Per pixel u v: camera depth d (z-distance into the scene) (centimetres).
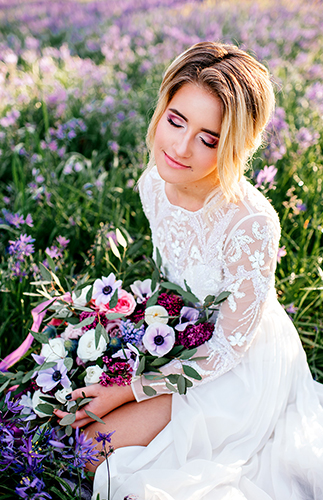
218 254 167
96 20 831
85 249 297
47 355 170
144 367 166
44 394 170
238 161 145
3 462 151
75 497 157
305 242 291
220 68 133
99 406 167
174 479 156
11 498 168
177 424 167
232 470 162
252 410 170
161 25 754
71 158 332
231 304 164
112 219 299
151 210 194
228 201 153
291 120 396
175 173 153
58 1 1059
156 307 176
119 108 432
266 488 170
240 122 137
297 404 183
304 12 820
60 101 419
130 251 207
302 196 313
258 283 159
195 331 172
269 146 338
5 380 175
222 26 716
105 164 398
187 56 140
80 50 673
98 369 167
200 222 169
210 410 169
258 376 174
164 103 151
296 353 191
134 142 405
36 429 165
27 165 350
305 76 506
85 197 303
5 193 360
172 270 194
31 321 222
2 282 236
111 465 162
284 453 172
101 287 177
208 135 141
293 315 249
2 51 575
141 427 172
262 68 144
